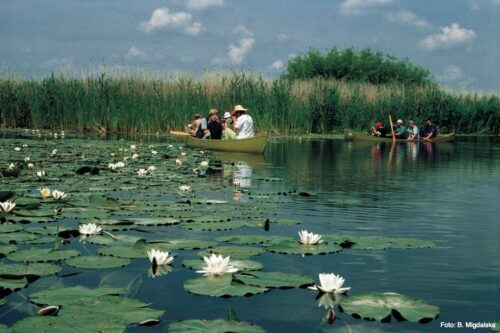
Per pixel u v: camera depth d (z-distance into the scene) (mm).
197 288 2926
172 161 10523
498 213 5691
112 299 2727
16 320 2490
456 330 2475
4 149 12031
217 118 14719
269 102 22125
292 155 13398
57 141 15055
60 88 21812
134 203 5668
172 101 21344
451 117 27891
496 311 2729
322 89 24828
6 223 4574
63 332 2279
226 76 22672
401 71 47844
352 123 25000
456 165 11703
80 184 6953
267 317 2590
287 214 5441
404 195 6977
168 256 3664
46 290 2887
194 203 5832
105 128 21234
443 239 4414
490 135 29547
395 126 22812
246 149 13438
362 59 48531
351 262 3615
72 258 3514
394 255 3826
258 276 3170
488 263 3654
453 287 3123
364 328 2479
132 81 21859
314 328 2467
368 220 5219
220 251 3762
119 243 3967
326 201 6316
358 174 9469
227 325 2393
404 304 2729
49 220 4688
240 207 5652
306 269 3428
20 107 22562
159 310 2586
